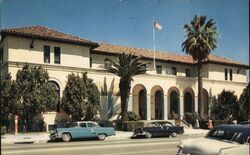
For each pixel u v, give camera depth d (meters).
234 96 50.59
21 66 37.53
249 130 10.45
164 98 48.69
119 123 41.72
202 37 47.12
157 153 17.14
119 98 44.22
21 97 33.59
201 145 10.55
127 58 40.47
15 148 19.97
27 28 39.53
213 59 56.19
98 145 21.69
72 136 27.98
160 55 52.50
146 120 45.06
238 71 57.91
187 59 55.72
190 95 51.84
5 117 33.56
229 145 10.19
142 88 46.81
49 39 39.22
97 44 42.59
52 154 16.78
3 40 39.31
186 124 47.19
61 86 39.75
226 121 46.38
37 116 37.44
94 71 42.50
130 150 18.58
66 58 40.72
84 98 37.72
